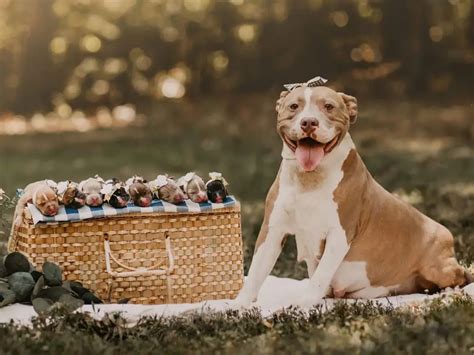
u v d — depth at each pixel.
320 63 30.83
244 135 25.17
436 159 18.84
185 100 31.66
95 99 32.75
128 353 4.84
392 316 5.35
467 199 12.23
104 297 6.16
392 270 6.19
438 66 29.06
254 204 12.61
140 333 5.15
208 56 32.31
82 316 5.33
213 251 6.37
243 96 30.97
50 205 6.02
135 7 32.56
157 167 19.44
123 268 6.18
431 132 23.56
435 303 5.63
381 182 14.87
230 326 5.30
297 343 4.91
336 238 5.93
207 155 21.52
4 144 25.58
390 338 4.92
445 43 29.45
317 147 5.76
